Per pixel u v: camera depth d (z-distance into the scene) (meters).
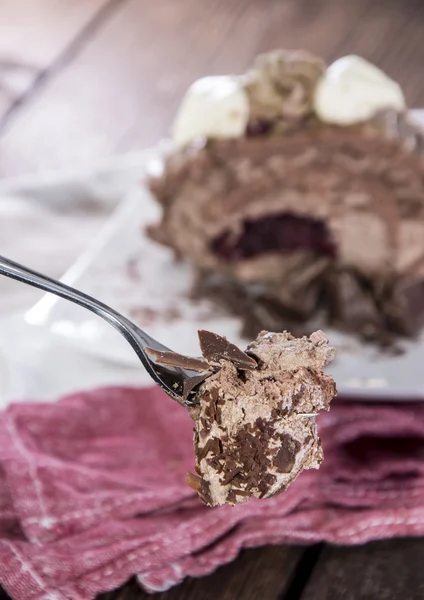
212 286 0.60
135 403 0.54
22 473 0.50
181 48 0.73
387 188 0.60
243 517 0.49
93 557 0.48
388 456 0.51
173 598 0.47
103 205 0.65
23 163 0.67
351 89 0.59
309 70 0.60
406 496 0.49
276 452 0.43
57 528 0.49
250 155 0.60
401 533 0.48
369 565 0.48
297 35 0.73
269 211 0.61
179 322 0.58
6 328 0.58
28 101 0.71
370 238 0.61
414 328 0.58
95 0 0.77
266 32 0.73
